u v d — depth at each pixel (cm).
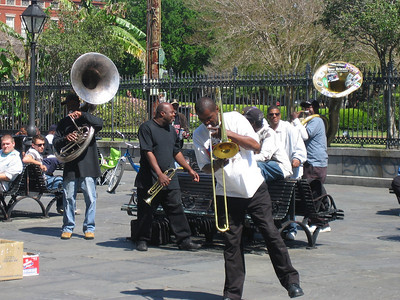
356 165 1569
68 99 902
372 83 1541
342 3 2303
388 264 715
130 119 1955
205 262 732
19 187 1051
